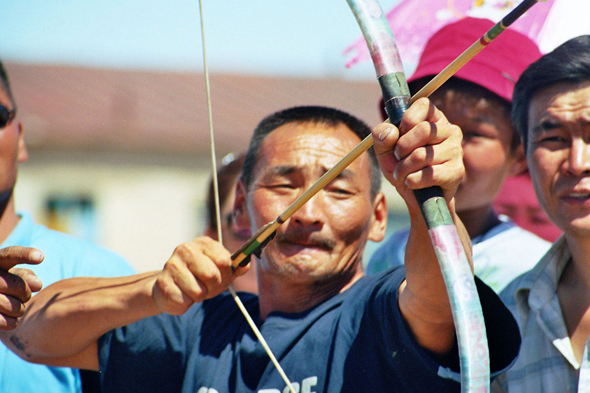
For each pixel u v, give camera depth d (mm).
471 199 8555
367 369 6070
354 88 42812
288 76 43812
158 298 6320
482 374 4773
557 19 8516
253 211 6992
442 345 5684
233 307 7230
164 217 34875
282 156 6910
